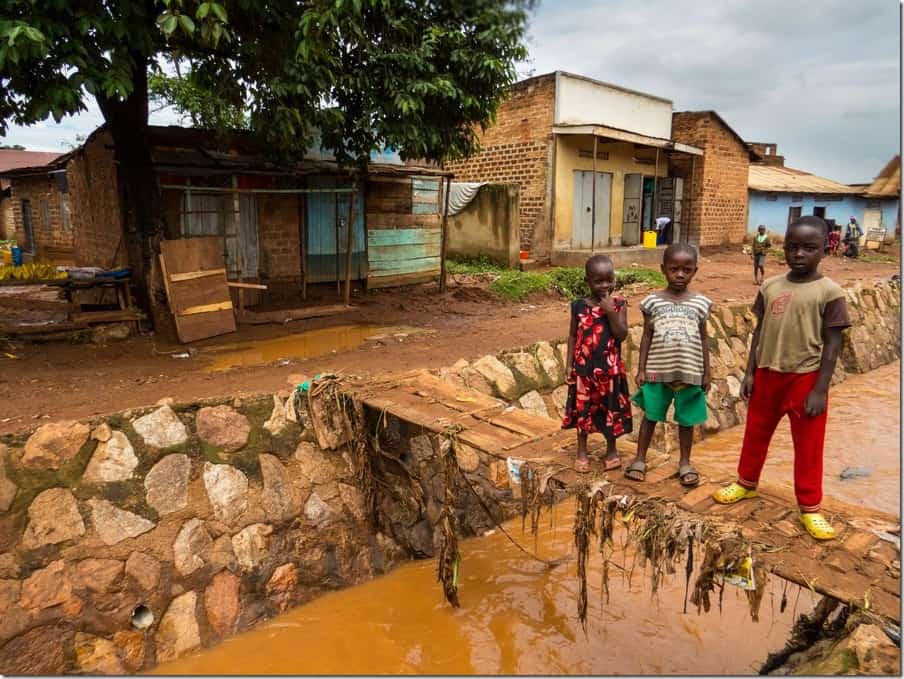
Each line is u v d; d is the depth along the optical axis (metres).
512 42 9.30
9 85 6.85
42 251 18.86
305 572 5.56
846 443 8.59
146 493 5.08
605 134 17.11
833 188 28.86
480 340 9.16
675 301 4.18
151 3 7.41
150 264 9.58
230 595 5.15
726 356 10.52
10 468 4.64
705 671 4.43
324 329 10.15
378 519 6.13
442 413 5.63
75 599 4.58
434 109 10.20
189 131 10.97
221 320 9.52
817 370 3.65
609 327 4.39
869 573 3.44
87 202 13.23
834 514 3.99
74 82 6.56
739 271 18.45
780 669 4.10
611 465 4.54
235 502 5.43
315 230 12.38
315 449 6.02
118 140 9.38
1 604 4.34
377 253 13.50
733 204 23.86
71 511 4.76
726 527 3.74
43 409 5.95
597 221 19.70
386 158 13.39
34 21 6.12
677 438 8.88
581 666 4.54
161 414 5.34
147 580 4.86
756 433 3.95
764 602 5.26
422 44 9.23
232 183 10.87
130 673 4.60
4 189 23.39
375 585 5.79
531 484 4.56
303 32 7.21
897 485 7.22
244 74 8.86
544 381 8.34
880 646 3.15
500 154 19.34
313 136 11.00
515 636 4.92
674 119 22.50
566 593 5.51
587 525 4.32
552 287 14.03
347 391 6.19
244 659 4.77
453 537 5.25
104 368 7.64
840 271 18.97
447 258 18.64
